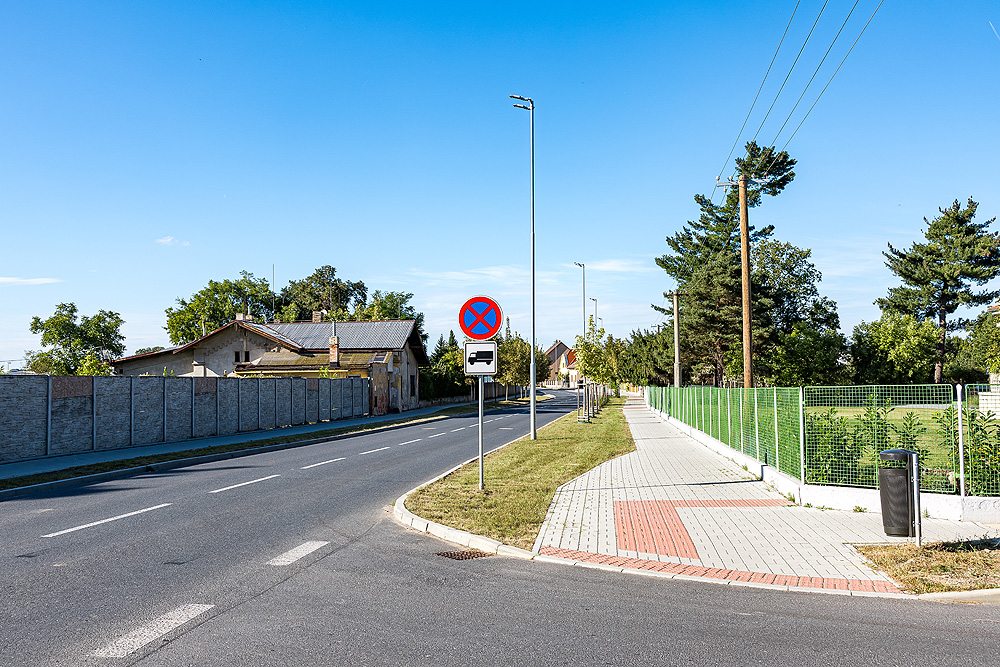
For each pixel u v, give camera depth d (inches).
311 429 1194.6
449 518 401.4
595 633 221.9
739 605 254.1
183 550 327.9
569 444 906.1
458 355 2716.5
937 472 406.0
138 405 866.8
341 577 285.9
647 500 476.4
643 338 3169.3
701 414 967.6
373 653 201.9
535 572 299.7
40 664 189.9
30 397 709.3
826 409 455.2
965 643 214.5
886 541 344.8
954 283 2223.2
